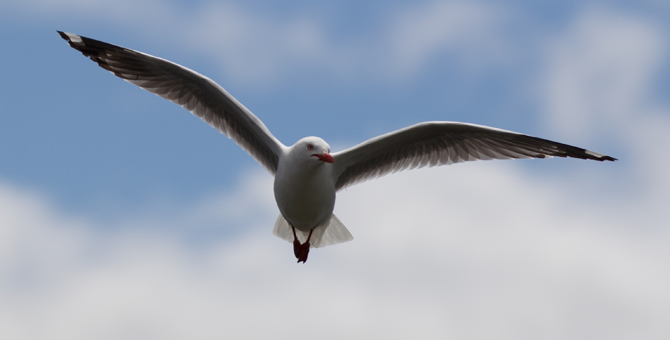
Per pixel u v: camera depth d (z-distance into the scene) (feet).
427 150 42.73
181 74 40.98
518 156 42.39
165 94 42.45
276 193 39.14
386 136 40.34
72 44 42.37
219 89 40.09
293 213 39.52
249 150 43.24
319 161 37.19
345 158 41.75
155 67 41.32
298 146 37.68
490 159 42.68
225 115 42.88
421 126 39.78
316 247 44.86
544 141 40.78
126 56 41.34
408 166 43.45
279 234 44.78
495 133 40.73
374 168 43.45
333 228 44.93
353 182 43.68
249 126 42.04
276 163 42.27
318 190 38.40
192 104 42.80
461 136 41.60
